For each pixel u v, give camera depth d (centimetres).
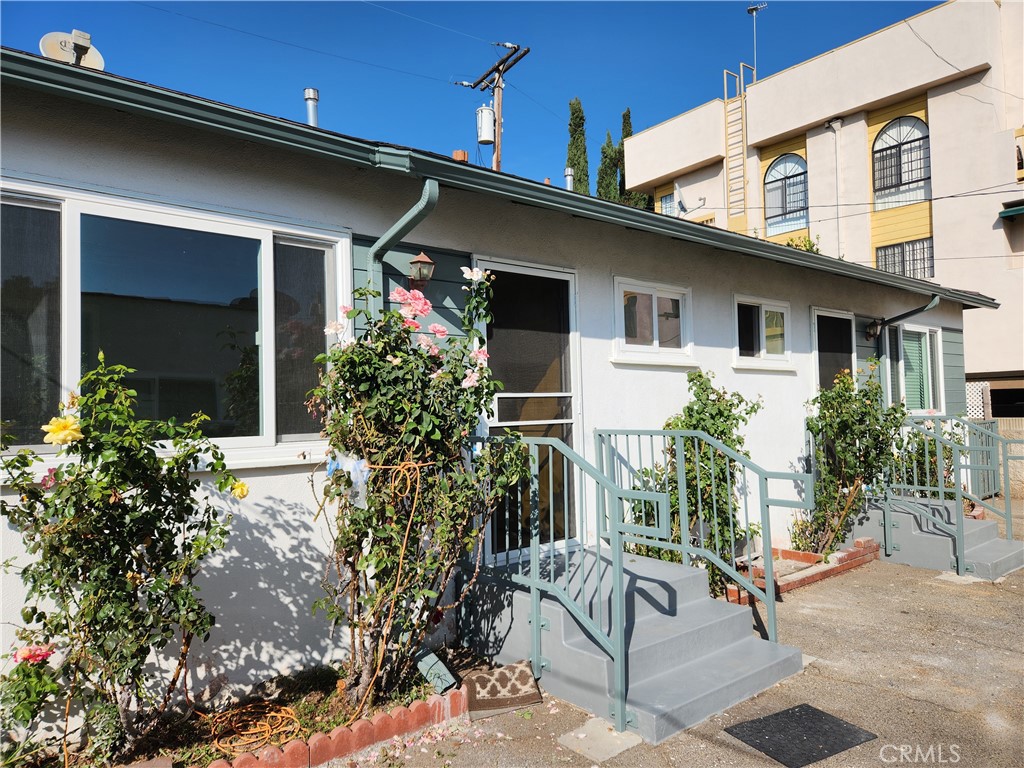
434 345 369
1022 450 1252
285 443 382
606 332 562
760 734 331
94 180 324
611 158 2647
